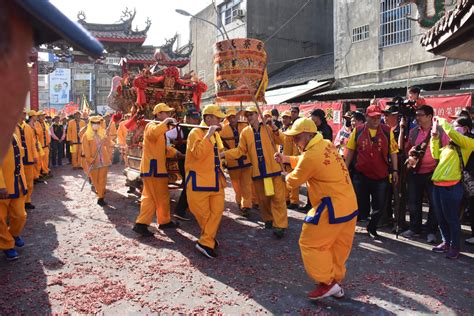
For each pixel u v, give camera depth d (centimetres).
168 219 600
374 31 1428
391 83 1334
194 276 422
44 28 89
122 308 351
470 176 457
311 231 351
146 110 741
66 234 570
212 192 476
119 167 1342
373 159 539
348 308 353
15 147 477
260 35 2198
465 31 527
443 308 351
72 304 355
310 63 2123
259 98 565
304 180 355
